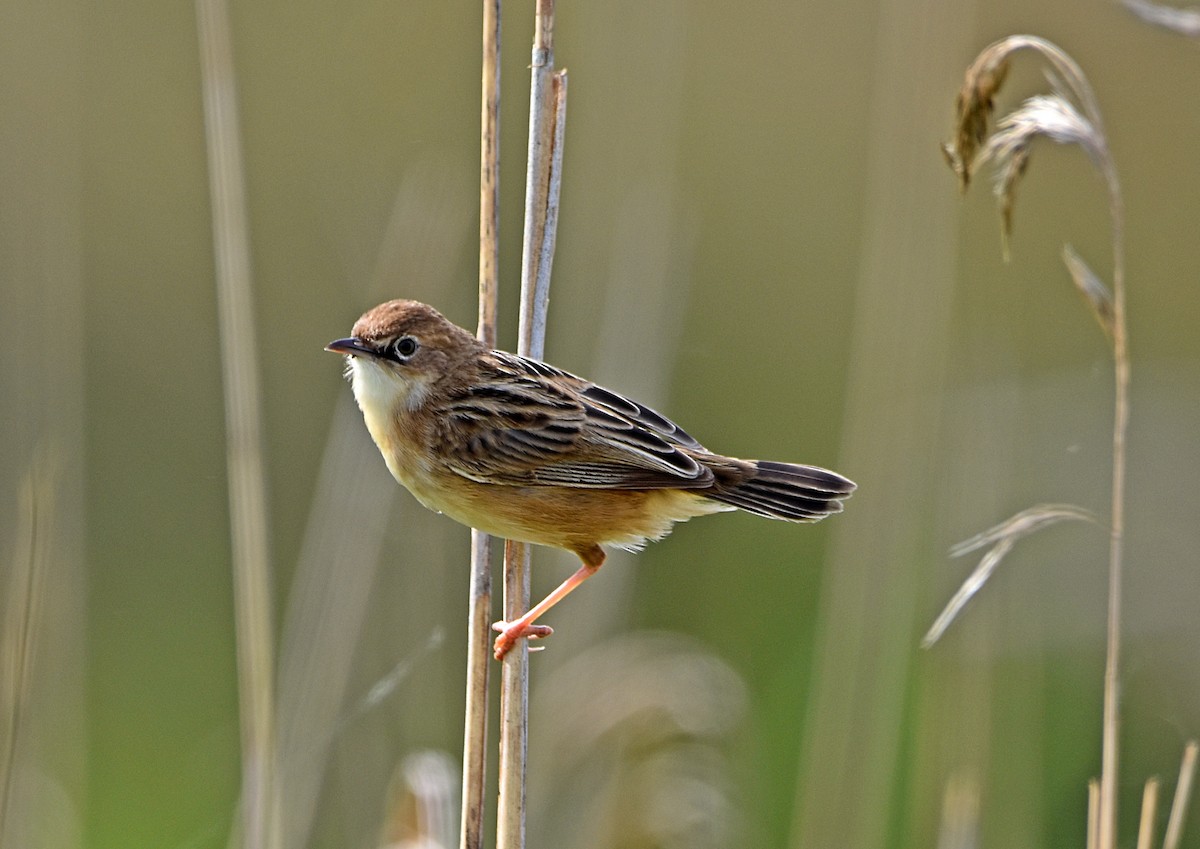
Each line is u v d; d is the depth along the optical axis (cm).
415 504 1156
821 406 1534
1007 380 1227
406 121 1548
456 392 922
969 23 1201
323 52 1580
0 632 1042
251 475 929
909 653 1173
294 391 1431
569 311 1265
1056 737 1230
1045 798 1217
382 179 1482
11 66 1340
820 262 1655
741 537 1437
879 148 1198
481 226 848
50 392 1162
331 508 1061
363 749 1106
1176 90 1612
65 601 1120
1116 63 1584
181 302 1486
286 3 1571
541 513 922
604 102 1282
